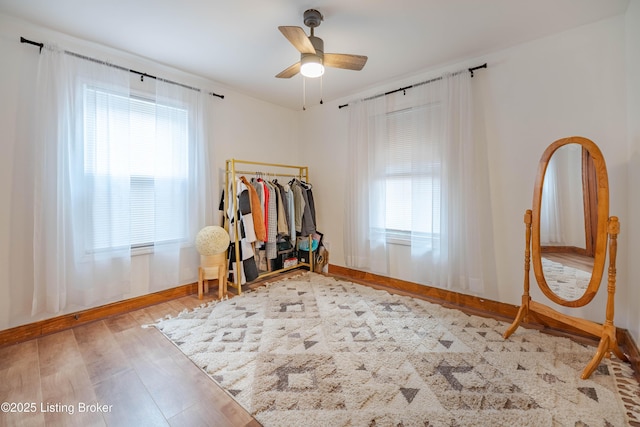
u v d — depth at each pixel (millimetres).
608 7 2023
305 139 4414
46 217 2279
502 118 2637
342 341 2160
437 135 2967
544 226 2205
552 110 2391
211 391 1642
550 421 1396
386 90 3418
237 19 2160
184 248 3154
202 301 2992
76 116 2385
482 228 2766
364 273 3742
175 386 1687
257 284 3527
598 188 1822
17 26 2182
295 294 3172
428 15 2113
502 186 2658
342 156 3953
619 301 2121
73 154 2377
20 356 1997
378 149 3475
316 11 2039
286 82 3387
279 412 1470
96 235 2498
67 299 2395
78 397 1601
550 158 2160
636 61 1932
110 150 2566
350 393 1595
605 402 1516
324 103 4125
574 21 2193
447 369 1808
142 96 2854
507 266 2656
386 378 1723
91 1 1943
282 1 1951
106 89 2555
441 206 2914
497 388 1627
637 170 1953
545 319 2449
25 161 2242
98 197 2506
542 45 2422
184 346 2100
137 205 2840
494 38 2438
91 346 2127
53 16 2109
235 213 3168
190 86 3150
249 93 3746
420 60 2830
